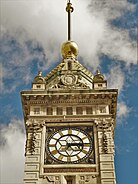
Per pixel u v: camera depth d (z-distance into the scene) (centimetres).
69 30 8500
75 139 6316
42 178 5906
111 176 5881
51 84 7106
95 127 6444
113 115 6862
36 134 6353
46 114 6588
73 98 6719
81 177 5897
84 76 7256
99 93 6706
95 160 6075
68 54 7962
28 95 6700
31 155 6128
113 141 6544
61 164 6031
